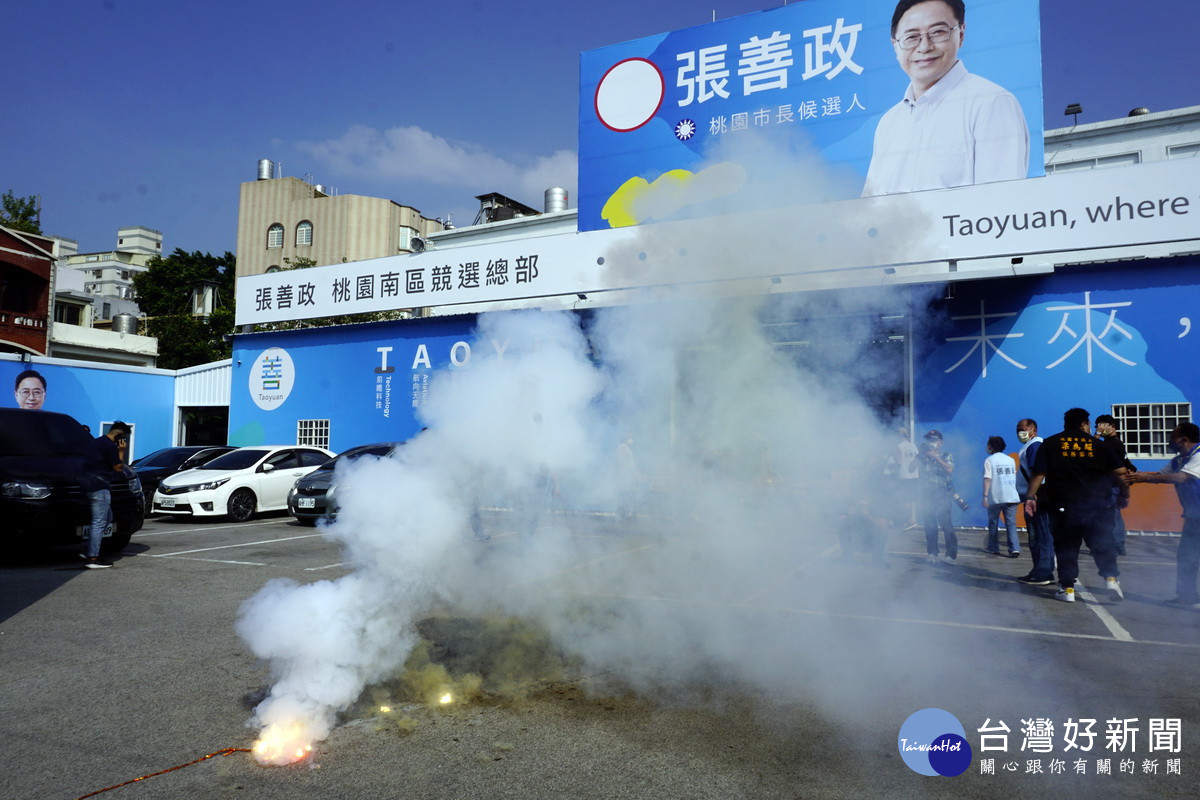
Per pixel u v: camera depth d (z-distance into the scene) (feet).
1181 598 17.88
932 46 37.24
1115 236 28.37
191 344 88.74
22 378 52.16
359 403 47.88
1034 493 19.31
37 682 12.41
